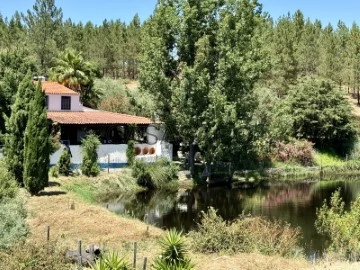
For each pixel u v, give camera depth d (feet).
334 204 78.43
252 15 149.89
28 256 54.08
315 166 195.42
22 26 344.90
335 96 211.61
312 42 352.90
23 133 104.99
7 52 158.10
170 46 151.33
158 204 120.06
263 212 112.47
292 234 79.15
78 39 362.33
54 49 252.62
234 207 118.62
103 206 110.22
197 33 147.84
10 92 134.92
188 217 105.91
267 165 183.01
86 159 131.95
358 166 203.51
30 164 101.30
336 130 207.51
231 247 71.31
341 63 315.37
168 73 153.38
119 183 131.95
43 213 87.20
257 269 62.13
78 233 77.41
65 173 127.65
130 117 158.92
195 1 147.74
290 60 292.40
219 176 158.71
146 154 149.69
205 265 63.31
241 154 155.94
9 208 77.30
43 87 157.28
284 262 65.41
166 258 49.08
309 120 206.90
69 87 191.01
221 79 144.56
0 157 121.90
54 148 117.91
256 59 150.20
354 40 325.62
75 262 60.95
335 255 69.26
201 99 145.48
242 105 149.79
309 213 111.65
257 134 155.02
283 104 212.23
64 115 147.33
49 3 257.55
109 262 43.27
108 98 203.31
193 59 151.02
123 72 397.39
